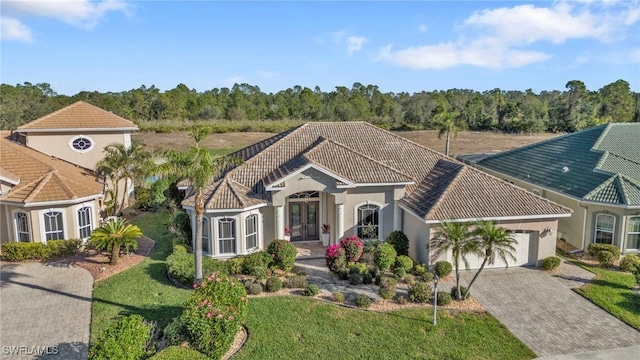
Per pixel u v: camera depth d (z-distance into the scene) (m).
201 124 96.50
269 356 16.28
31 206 25.95
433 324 18.78
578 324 19.14
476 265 25.27
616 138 34.28
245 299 17.28
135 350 14.38
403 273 23.50
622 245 27.05
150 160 34.62
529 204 25.23
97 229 25.44
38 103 84.50
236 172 28.72
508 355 16.69
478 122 100.25
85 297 21.17
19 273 24.06
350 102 115.00
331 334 17.89
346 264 24.78
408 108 110.12
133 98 104.62
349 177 27.28
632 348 17.30
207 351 15.55
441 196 25.22
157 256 26.56
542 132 95.25
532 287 22.84
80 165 35.38
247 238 26.62
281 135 34.66
